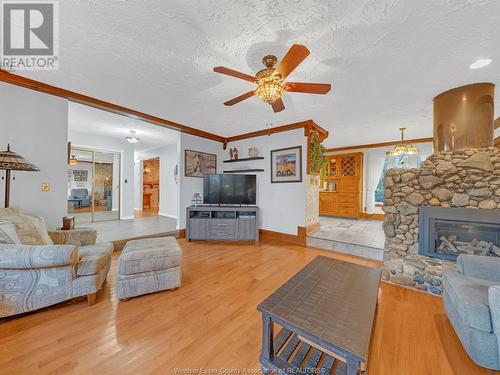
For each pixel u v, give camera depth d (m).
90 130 4.46
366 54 1.78
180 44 1.69
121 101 2.83
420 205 2.43
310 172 3.81
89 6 1.35
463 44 1.64
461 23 1.43
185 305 1.84
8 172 2.09
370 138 4.86
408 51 1.73
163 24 1.48
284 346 1.30
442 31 1.50
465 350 1.34
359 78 2.17
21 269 1.58
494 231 2.12
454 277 1.61
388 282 2.43
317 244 3.61
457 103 2.30
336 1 1.28
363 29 1.50
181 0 1.29
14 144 2.28
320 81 2.22
